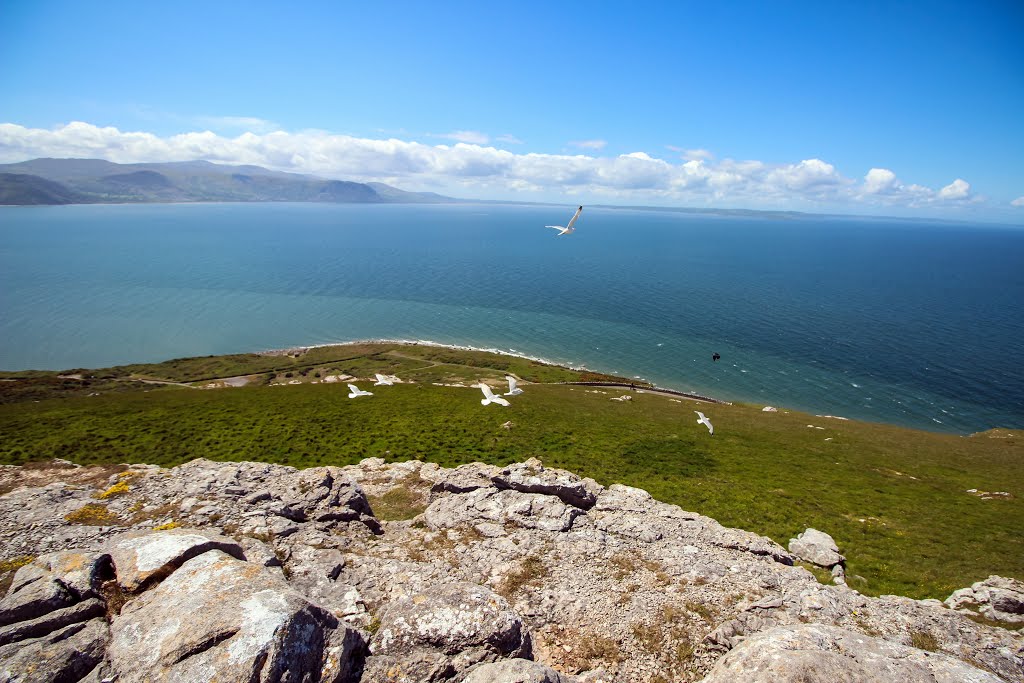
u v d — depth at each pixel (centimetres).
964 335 14850
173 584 1266
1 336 15125
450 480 3014
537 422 6062
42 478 2484
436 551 2220
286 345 14925
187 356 14062
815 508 3803
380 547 2127
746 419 7075
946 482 4675
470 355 13225
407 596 1504
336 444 4928
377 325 16625
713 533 2600
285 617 1150
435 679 1264
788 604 1936
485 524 2461
